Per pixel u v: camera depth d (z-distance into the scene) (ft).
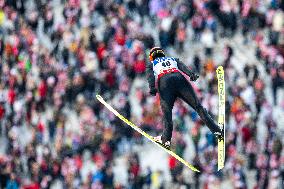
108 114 386.73
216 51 432.25
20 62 426.51
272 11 433.48
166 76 187.83
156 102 387.14
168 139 189.26
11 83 416.05
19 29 451.53
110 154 370.94
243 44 438.40
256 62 428.15
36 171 360.07
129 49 417.49
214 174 348.18
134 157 351.87
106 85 406.62
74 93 403.34
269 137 362.12
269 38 429.38
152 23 444.96
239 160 353.31
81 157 364.79
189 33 438.81
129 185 349.61
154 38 439.63
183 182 344.08
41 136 386.11
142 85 408.46
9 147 384.47
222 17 441.27
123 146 377.50
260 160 354.54
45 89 406.82
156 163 372.38
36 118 400.88
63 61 420.36
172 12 441.27
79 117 392.68
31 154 366.02
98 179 347.97
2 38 445.37
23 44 438.40
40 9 459.73
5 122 403.95
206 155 350.23
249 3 439.63
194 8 440.86
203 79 403.54
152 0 444.55
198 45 435.53
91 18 444.55
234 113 371.97
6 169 357.82
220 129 190.60
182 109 377.30
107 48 418.72
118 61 413.39
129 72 411.13
